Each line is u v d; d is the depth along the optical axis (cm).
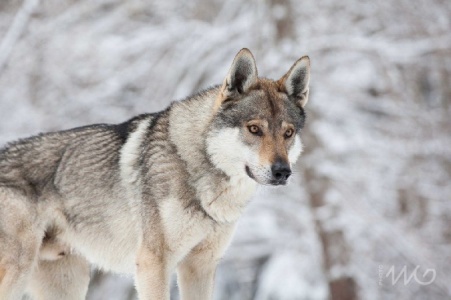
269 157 914
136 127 1011
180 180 938
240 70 963
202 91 1011
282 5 2100
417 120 2223
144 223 951
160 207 938
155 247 943
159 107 2197
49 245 1031
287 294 2258
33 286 1073
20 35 2166
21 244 984
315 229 2055
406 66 2320
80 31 2302
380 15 2308
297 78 1001
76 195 1009
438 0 2284
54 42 2286
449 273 2103
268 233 2288
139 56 2334
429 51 2233
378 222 2009
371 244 2136
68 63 2283
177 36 2281
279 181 912
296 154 985
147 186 950
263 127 934
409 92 2316
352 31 2228
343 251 2031
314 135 2080
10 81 2283
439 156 2250
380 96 2348
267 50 2086
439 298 2120
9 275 977
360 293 2058
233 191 950
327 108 2173
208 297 1009
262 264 2452
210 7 2406
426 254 2014
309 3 2219
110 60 2277
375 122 2311
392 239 2016
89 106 2259
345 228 2077
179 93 2150
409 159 2186
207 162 942
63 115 2248
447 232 2195
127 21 2384
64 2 2367
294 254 2283
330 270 2033
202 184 938
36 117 2225
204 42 2216
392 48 2123
